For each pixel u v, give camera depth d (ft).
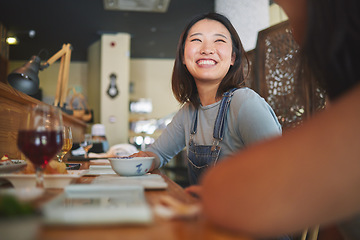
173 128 5.57
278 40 11.34
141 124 29.17
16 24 22.17
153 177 3.37
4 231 1.21
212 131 4.62
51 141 2.39
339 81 1.84
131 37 25.88
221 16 5.03
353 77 1.79
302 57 2.37
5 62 23.32
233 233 1.45
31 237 1.24
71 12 20.65
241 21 15.88
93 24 22.97
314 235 3.11
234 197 1.46
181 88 5.38
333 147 1.38
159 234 1.34
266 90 11.94
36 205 1.83
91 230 1.36
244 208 1.43
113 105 25.63
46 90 28.96
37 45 26.13
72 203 1.85
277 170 1.43
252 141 4.03
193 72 4.89
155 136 29.37
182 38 5.28
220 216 1.47
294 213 1.39
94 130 10.94
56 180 2.59
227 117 4.43
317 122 1.48
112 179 3.15
